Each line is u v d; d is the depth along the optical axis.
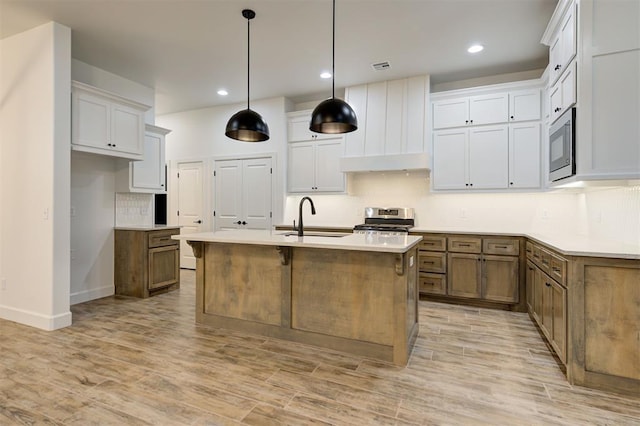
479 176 4.33
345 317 2.80
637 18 2.28
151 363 2.57
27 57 3.41
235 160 5.82
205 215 6.07
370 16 3.19
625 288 2.17
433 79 4.70
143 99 4.92
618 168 2.32
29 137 3.40
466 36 3.55
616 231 2.94
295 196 5.54
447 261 4.21
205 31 3.47
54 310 3.27
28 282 3.40
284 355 2.73
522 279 3.88
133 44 3.74
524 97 4.13
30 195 3.39
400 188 5.00
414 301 3.02
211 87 5.02
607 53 2.34
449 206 4.76
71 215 4.10
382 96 4.75
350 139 4.91
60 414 1.94
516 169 4.16
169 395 2.14
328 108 2.79
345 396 2.15
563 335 2.40
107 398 2.10
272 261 3.09
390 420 1.91
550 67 3.13
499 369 2.51
